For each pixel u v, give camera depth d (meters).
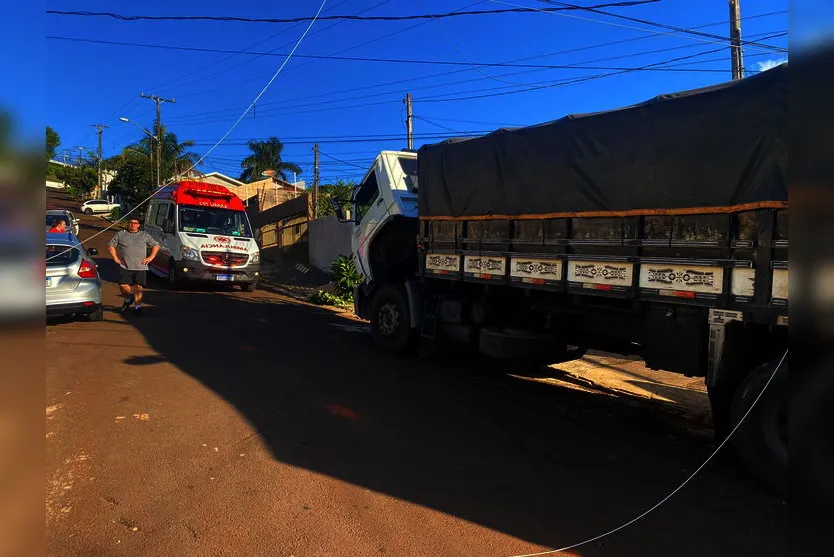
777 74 3.86
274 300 14.52
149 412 5.21
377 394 6.16
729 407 4.50
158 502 3.55
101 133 52.50
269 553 3.04
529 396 6.48
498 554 3.14
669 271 4.61
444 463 4.38
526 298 6.46
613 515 3.64
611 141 5.08
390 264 8.64
